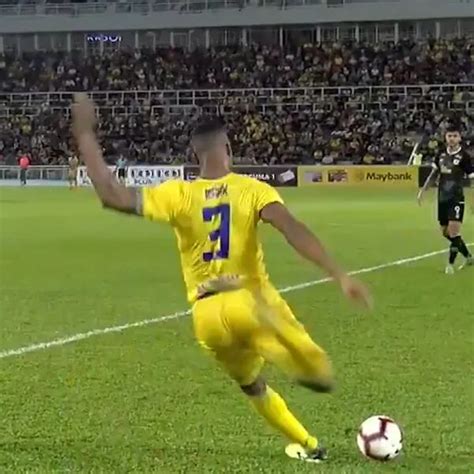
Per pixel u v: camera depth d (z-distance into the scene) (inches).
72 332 441.4
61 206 1454.2
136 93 2508.6
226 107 2440.9
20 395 322.7
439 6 2428.6
